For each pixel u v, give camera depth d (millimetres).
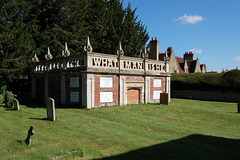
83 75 12336
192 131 8141
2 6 17000
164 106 14359
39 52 21688
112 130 7785
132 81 14727
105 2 30047
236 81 21203
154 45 32719
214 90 23359
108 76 13242
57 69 15336
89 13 27062
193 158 5250
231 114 12344
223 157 5363
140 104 14922
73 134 7129
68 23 23609
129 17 30906
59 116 10078
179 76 26844
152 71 16266
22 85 20828
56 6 22391
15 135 6930
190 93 25766
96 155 5363
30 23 21844
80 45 24281
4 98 14094
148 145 6234
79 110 11703
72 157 5191
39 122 8820
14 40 17078
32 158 5113
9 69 16797
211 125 9469
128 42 30422
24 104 15352
